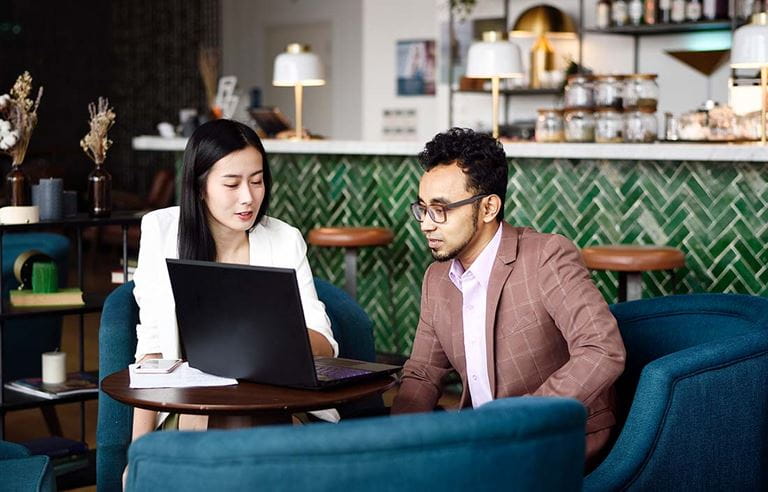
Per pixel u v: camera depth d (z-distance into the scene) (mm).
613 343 2480
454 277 2684
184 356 3002
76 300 4250
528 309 2580
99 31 13609
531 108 9688
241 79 14266
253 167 2828
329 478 1584
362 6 12703
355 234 5625
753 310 2809
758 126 5148
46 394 4141
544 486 1720
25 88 4129
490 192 2547
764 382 2641
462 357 2691
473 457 1636
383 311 6293
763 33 4762
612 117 5281
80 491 4133
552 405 1719
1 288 4004
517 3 9656
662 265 4484
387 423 1607
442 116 10273
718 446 2561
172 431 1661
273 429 1601
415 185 6051
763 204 4664
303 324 2348
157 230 3090
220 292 2459
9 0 13094
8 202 4129
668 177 4984
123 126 13680
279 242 3070
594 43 9156
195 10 13609
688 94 8641
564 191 5371
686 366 2484
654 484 2463
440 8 10156
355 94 12867
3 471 2773
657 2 8383
